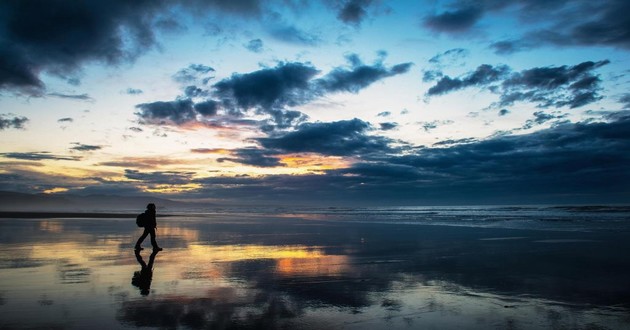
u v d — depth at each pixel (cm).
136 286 710
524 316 541
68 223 2486
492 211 6097
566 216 3769
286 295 655
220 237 1700
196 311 554
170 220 3447
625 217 3450
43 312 541
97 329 471
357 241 1542
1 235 1645
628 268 923
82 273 829
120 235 1680
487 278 805
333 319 524
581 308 582
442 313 555
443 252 1219
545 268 924
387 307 586
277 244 1426
